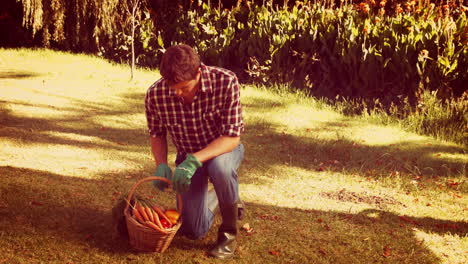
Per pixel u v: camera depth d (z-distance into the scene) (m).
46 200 3.51
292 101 8.12
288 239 3.30
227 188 2.84
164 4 12.22
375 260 3.06
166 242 2.87
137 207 2.93
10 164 4.29
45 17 10.95
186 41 10.80
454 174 5.07
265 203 4.00
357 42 7.99
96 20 11.27
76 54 11.74
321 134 6.38
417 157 5.55
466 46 7.11
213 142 2.76
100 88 8.31
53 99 7.23
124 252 2.88
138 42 11.37
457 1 9.88
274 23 9.17
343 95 8.25
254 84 9.22
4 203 3.36
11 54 10.77
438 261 3.10
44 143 5.16
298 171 4.97
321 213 3.85
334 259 3.05
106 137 5.66
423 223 3.78
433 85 7.18
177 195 2.88
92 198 3.68
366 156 5.51
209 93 2.71
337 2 11.58
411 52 7.30
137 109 7.15
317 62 8.62
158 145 3.01
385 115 7.19
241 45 9.60
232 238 2.98
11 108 6.43
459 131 6.45
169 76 2.43
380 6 8.88
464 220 3.88
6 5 12.70
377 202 4.20
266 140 6.04
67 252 2.82
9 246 2.81
